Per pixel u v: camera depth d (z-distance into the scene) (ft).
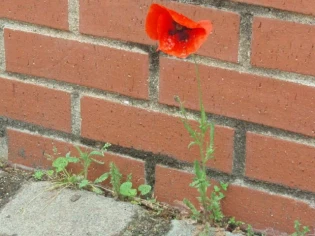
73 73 3.88
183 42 3.07
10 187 4.02
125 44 3.73
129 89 3.79
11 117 4.12
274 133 3.59
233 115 3.63
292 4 3.36
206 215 3.73
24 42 3.93
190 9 3.55
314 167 3.57
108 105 3.87
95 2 3.71
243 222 3.80
